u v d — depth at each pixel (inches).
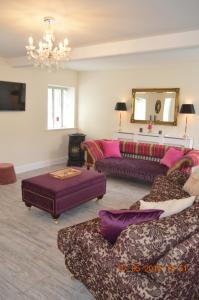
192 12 91.7
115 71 235.0
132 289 52.0
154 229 52.3
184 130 206.8
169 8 88.2
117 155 205.9
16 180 185.3
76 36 125.6
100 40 133.3
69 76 247.8
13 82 195.5
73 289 79.4
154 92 215.9
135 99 226.2
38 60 127.9
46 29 114.6
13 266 88.9
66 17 98.8
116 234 64.1
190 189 106.8
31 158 222.7
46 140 234.2
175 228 53.8
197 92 197.2
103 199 156.3
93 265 66.2
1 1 84.1
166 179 123.6
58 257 95.0
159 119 217.0
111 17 98.1
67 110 262.7
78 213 135.0
